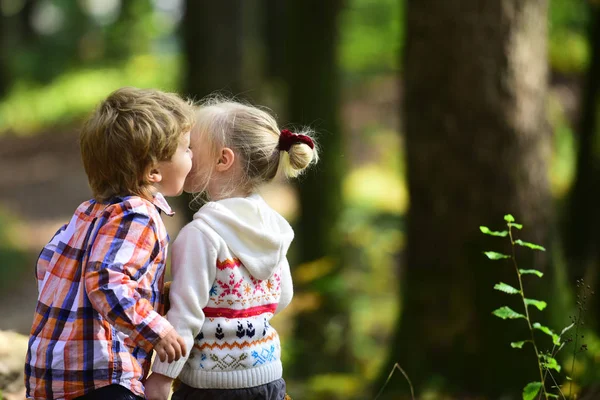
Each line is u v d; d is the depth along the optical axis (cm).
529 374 611
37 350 296
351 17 2959
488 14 604
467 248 625
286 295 344
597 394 482
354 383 775
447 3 608
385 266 1411
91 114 309
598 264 795
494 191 616
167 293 320
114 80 3522
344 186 1145
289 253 1270
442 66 617
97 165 303
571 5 1859
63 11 4078
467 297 629
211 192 336
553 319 611
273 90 2352
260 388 316
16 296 1466
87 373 290
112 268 283
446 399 617
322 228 1124
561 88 1989
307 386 786
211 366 309
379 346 1084
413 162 647
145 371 312
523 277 612
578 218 898
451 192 627
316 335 983
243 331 312
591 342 626
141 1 4056
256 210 324
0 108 3259
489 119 611
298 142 337
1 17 3672
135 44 4009
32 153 2745
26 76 3581
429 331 650
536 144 623
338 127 1126
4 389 434
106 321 296
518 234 613
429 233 643
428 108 629
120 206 295
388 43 2916
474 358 629
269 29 2561
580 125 931
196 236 309
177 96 323
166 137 303
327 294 1001
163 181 314
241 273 315
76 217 307
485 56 607
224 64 1208
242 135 330
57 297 297
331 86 1109
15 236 1730
